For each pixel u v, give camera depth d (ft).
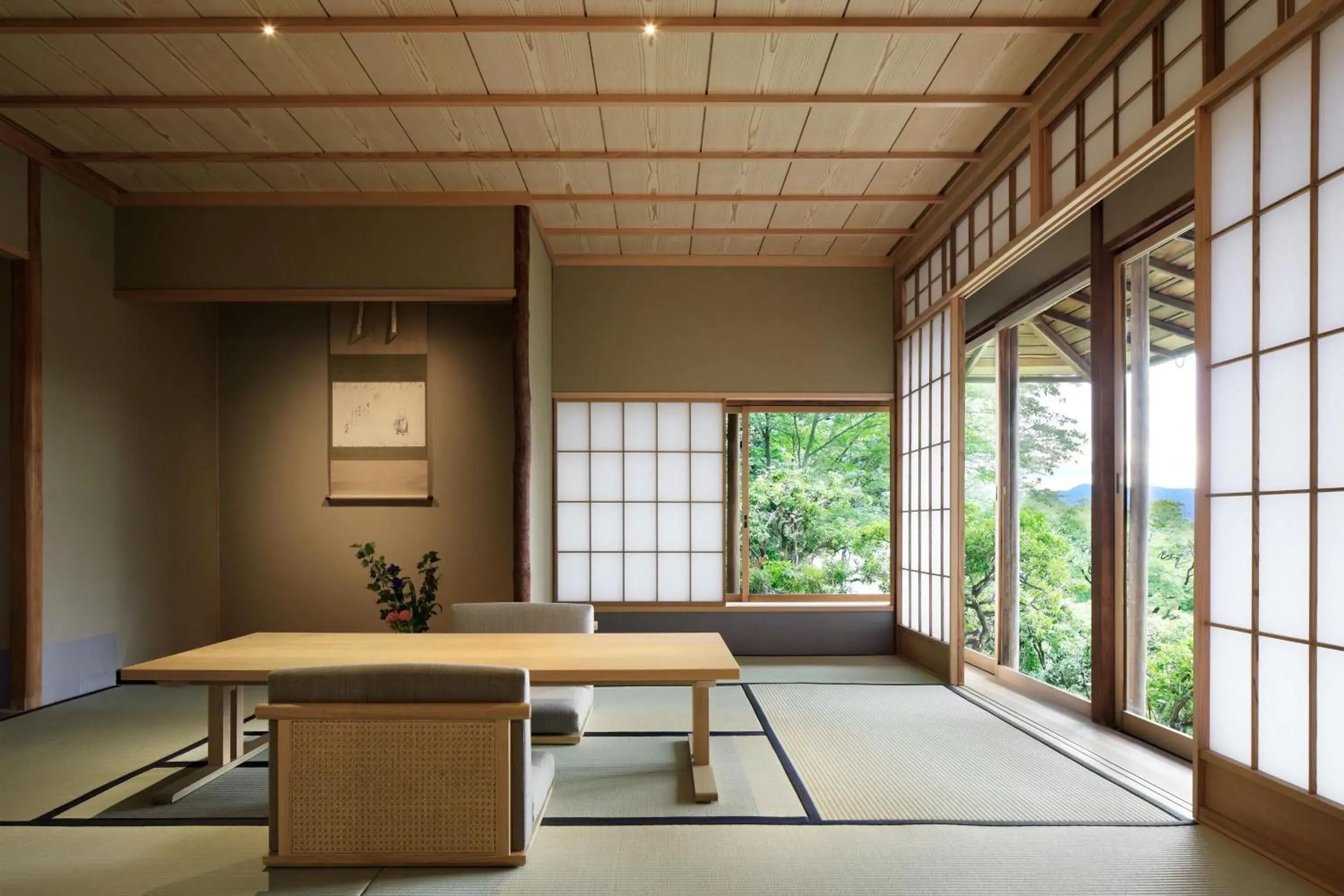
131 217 14.84
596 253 18.19
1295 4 6.68
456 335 18.33
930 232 15.93
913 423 17.33
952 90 11.13
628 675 7.82
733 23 9.43
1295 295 6.75
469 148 12.94
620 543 18.40
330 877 6.65
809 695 13.62
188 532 17.15
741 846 7.35
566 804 8.39
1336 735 6.34
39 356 13.08
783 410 18.99
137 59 10.27
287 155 13.17
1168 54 8.45
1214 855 7.13
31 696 12.94
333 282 14.74
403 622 13.70
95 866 7.04
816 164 13.51
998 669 15.30
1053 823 7.87
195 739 11.18
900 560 18.17
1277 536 6.95
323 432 18.25
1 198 12.33
